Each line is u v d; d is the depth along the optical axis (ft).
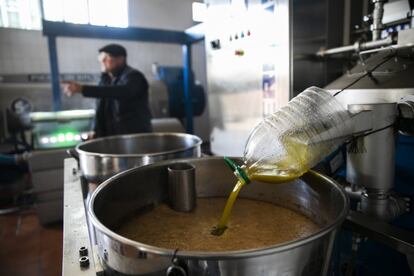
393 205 2.50
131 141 4.80
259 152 2.23
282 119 2.14
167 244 2.29
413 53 3.47
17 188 9.64
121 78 6.91
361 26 5.19
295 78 5.06
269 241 2.29
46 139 7.96
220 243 2.29
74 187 3.50
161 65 15.70
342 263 3.04
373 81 3.51
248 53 5.93
